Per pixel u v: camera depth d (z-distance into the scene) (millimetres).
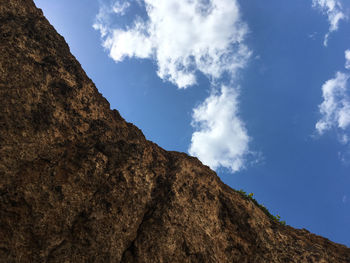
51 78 7461
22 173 6406
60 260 6242
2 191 6070
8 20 7102
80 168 7320
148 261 7340
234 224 9242
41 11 8141
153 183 8766
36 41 7461
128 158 8398
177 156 10156
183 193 8852
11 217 6004
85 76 8516
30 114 6820
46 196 6566
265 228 9508
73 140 7547
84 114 7992
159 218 8102
